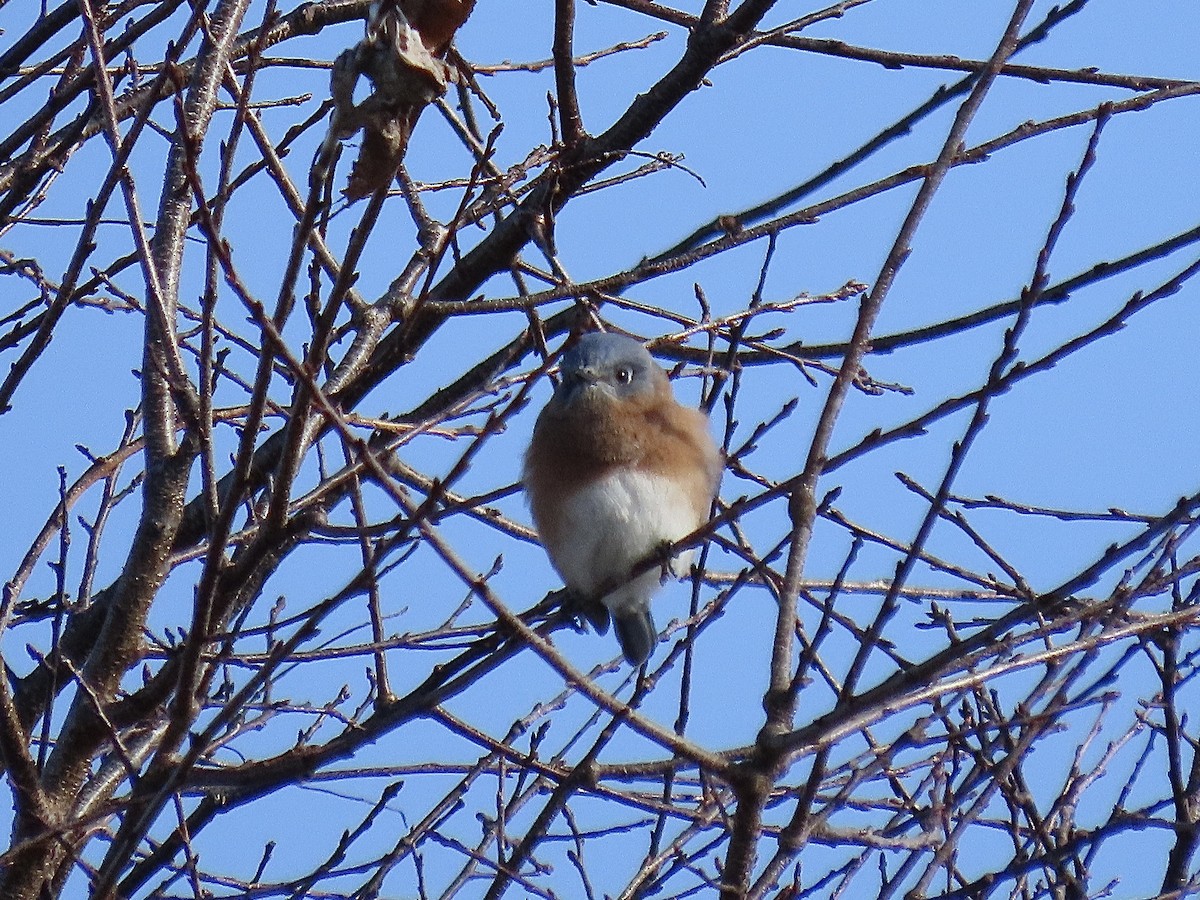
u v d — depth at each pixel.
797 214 12.70
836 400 8.89
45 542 10.69
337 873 10.78
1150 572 9.52
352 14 13.51
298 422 8.59
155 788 9.19
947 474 8.34
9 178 11.84
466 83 11.05
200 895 9.73
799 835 8.66
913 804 10.80
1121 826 9.84
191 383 9.33
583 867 10.51
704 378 11.70
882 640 11.27
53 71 12.24
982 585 12.58
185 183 11.05
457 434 11.59
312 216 7.68
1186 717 10.97
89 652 11.85
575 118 13.86
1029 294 8.50
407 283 12.93
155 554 10.59
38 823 9.80
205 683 10.02
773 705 8.59
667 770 10.66
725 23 13.11
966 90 13.03
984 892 9.84
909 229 8.86
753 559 11.37
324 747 9.43
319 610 8.55
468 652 9.96
